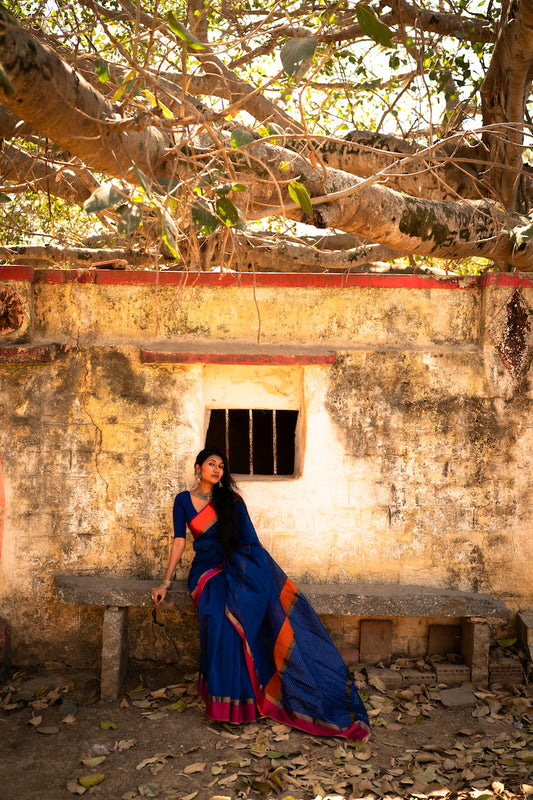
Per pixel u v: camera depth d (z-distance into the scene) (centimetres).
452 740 402
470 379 496
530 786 350
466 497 496
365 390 491
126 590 455
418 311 501
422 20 571
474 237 509
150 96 315
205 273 488
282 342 496
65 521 480
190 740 394
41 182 616
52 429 479
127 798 340
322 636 442
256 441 707
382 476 493
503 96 546
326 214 452
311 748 388
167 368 482
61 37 370
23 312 475
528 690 461
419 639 498
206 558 447
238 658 414
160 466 483
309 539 490
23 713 424
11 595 478
